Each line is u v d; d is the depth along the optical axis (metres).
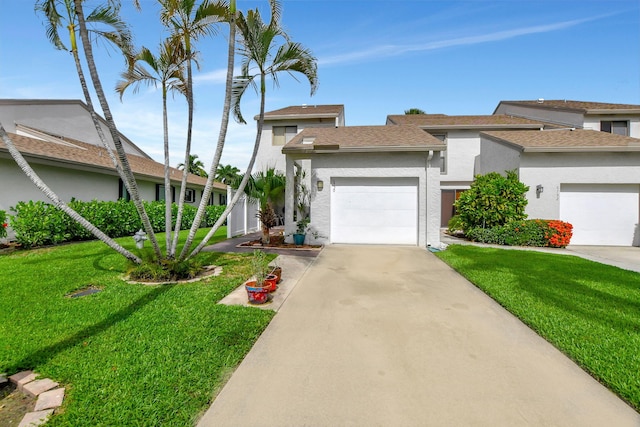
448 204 18.36
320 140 11.62
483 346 3.53
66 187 12.45
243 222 13.71
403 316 4.41
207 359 3.17
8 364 2.99
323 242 10.95
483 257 8.50
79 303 4.65
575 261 7.98
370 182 11.03
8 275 6.07
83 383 2.74
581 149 11.36
